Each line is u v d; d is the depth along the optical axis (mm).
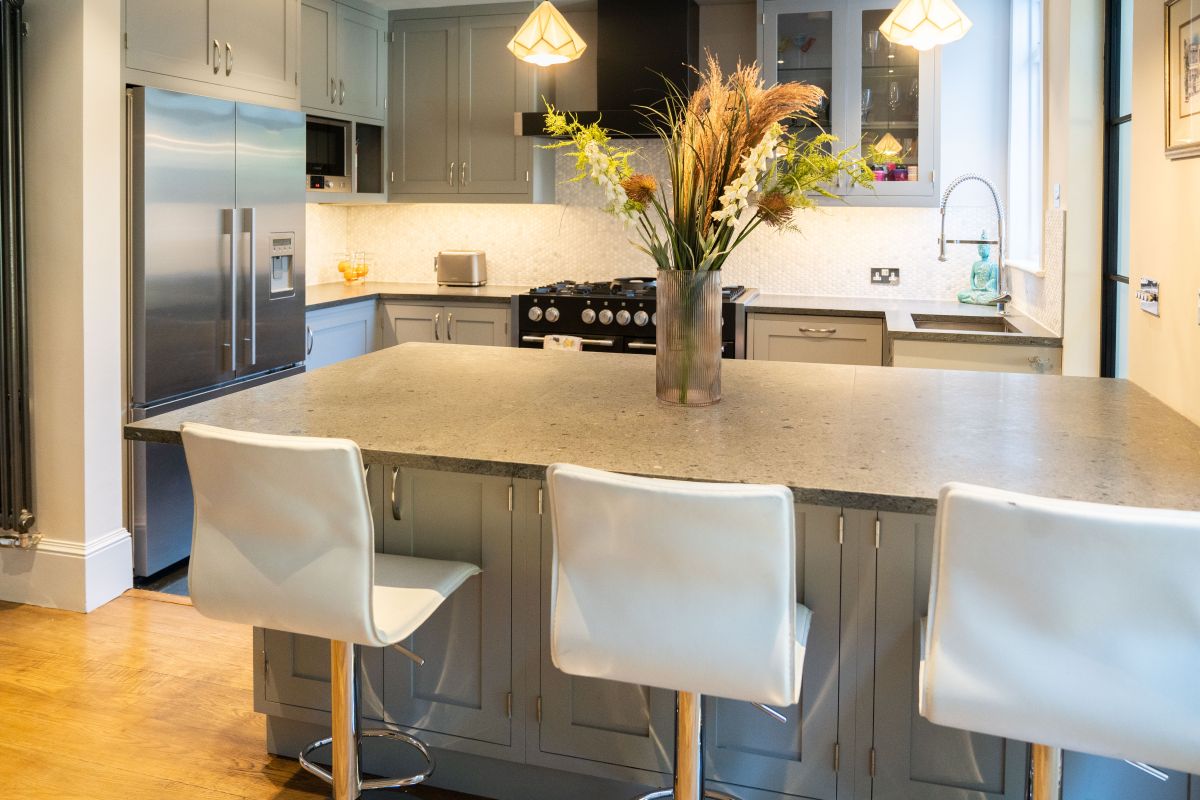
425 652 2348
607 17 5227
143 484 3756
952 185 4836
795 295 5516
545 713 2256
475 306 5395
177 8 3771
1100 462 1868
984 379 2812
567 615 1691
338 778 2072
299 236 4461
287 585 1819
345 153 5332
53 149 3363
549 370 2928
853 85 4902
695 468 1824
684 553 1583
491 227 6004
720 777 2150
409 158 5723
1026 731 1456
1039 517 1380
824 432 2131
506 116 5508
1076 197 3785
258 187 4164
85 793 2398
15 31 3281
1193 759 1380
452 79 5578
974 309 4820
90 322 3428
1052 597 1403
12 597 3584
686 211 2332
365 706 2422
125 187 3590
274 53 4363
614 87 5262
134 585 3793
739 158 2270
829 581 2029
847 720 2055
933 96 4836
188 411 2318
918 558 1972
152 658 3141
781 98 2193
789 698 1592
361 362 3062
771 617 1576
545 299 5203
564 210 5863
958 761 2008
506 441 2033
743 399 2504
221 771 2510
